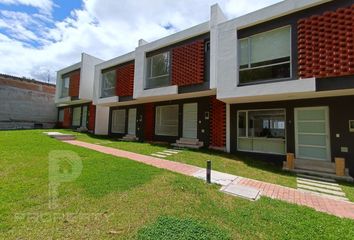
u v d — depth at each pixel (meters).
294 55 8.60
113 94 18.08
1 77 24.45
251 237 3.46
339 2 7.71
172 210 4.30
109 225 3.61
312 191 6.57
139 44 15.58
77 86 21.84
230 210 4.50
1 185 5.22
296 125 9.83
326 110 9.13
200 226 3.65
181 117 14.56
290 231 3.67
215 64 10.89
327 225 3.94
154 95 13.59
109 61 18.39
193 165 8.90
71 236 3.24
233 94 9.83
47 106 28.67
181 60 12.58
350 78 7.41
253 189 6.11
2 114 24.34
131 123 18.70
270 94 8.86
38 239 3.13
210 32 11.17
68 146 11.93
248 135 11.26
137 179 6.05
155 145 13.85
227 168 8.70
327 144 9.03
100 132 21.42
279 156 10.18
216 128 12.60
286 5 8.71
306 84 8.06
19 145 10.97
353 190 6.72
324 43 7.84
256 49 9.73
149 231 3.41
